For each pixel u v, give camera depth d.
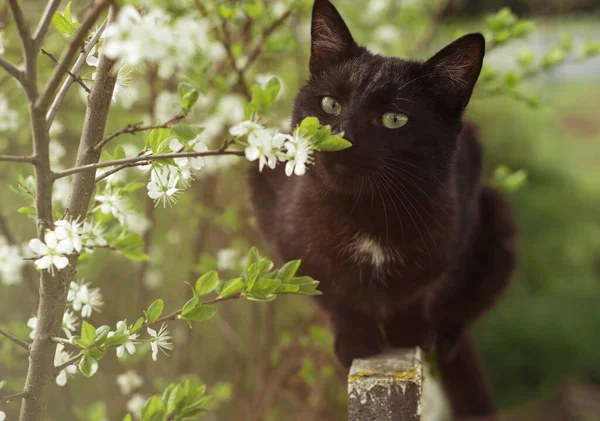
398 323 0.63
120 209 0.50
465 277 0.73
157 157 0.43
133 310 0.90
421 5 1.06
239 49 0.73
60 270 0.47
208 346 0.99
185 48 0.40
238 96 0.78
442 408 0.83
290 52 0.80
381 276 0.61
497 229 0.76
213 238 0.95
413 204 0.59
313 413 0.90
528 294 1.40
